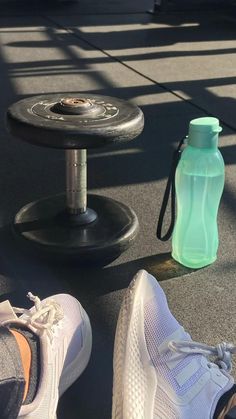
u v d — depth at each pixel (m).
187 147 1.50
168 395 1.02
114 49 4.00
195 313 1.41
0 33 4.46
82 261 1.54
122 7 5.57
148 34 4.50
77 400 1.18
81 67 3.54
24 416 0.92
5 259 1.61
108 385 1.21
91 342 1.23
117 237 1.58
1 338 0.92
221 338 1.33
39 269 1.57
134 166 2.20
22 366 0.88
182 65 3.62
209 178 1.49
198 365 1.08
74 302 1.24
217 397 1.03
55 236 1.59
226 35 4.54
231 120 2.69
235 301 1.46
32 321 1.07
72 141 1.32
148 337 1.09
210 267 1.58
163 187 2.04
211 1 5.31
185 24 4.91
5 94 3.02
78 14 5.23
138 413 0.96
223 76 3.40
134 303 1.11
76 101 1.43
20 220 1.67
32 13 5.25
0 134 2.47
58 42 4.20
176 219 1.58
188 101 2.94
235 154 2.32
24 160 2.24
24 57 3.76
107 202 1.76
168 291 1.48
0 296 1.46
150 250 1.66
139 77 3.34
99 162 2.22
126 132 1.36
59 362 1.09
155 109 2.82
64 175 2.12
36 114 1.40
